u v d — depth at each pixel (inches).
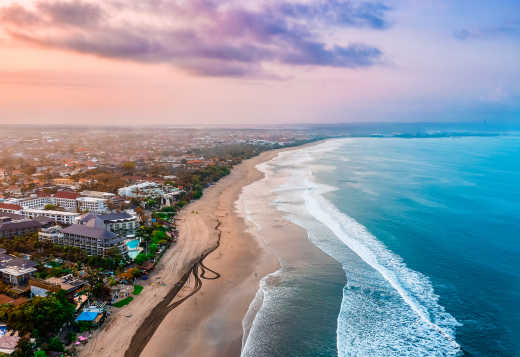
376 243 4921.3
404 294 3555.6
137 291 3627.0
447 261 4306.1
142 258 4286.4
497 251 4584.2
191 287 3762.3
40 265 3993.6
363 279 3892.7
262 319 3159.5
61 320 2856.8
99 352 2674.7
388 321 3107.8
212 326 3061.0
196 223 6072.8
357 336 2910.9
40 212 6023.6
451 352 2711.6
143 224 5792.3
